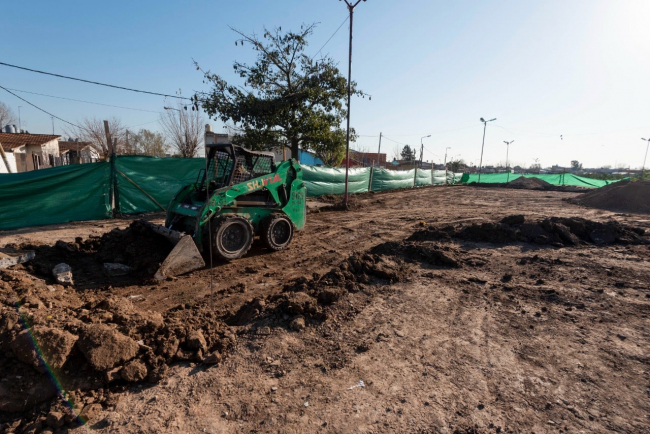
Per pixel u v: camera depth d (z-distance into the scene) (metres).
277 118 15.40
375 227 10.80
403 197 20.80
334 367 3.39
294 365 3.42
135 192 11.26
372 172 23.19
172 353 3.45
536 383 3.17
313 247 8.23
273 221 7.48
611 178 40.09
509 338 3.96
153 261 6.14
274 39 16.02
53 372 2.93
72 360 3.09
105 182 10.62
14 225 9.27
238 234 6.91
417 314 4.52
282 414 2.79
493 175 41.25
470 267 6.39
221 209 6.78
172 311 4.61
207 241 6.49
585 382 3.19
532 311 4.64
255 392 3.05
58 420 2.62
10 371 2.90
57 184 9.81
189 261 6.06
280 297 4.73
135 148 32.56
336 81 16.19
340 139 17.61
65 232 8.79
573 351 3.69
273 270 6.53
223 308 4.80
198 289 5.49
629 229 8.81
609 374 3.30
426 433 2.59
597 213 13.83
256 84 16.19
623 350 3.70
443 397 2.99
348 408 2.85
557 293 5.18
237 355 3.58
